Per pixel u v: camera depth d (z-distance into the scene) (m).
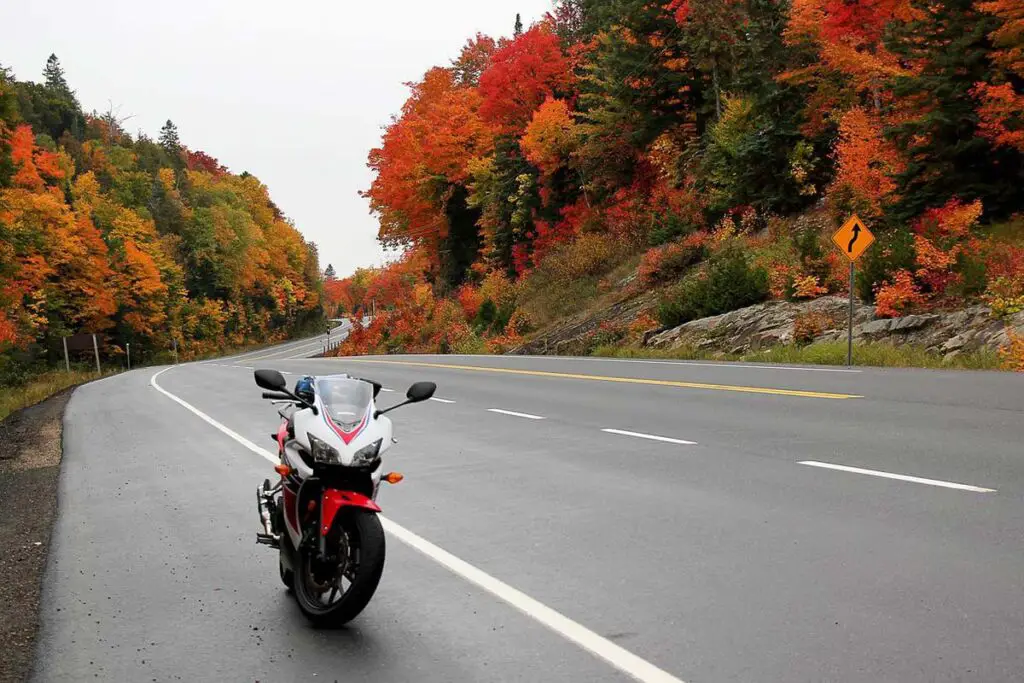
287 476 5.31
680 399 15.20
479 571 5.92
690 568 5.69
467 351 45.47
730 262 28.55
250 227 153.88
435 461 10.42
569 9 64.81
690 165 40.00
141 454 12.51
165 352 104.69
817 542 6.08
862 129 28.38
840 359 20.16
